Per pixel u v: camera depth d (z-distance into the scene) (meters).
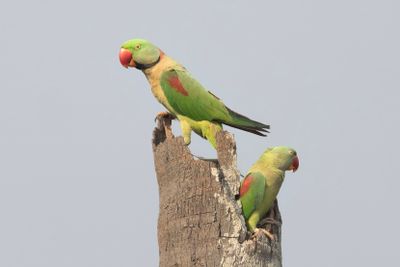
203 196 12.22
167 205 12.62
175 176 12.60
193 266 12.01
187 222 12.23
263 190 13.26
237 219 12.12
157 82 15.23
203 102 14.84
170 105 15.06
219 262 11.87
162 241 12.60
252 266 11.98
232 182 12.87
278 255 12.81
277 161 13.68
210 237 12.04
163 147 13.08
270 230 13.28
